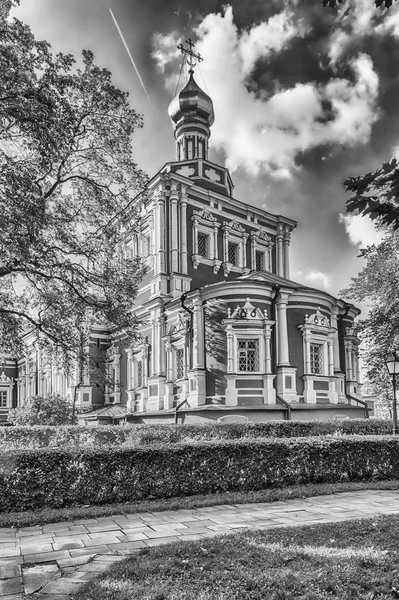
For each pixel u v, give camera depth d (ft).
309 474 40.32
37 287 59.77
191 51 130.00
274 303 87.92
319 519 29.53
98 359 65.41
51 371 132.57
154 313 100.78
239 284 85.66
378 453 42.98
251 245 117.60
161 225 103.14
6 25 45.70
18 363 170.50
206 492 36.65
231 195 125.59
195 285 104.42
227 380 82.07
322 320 90.84
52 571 21.25
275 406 80.94
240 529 27.32
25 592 19.01
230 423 65.16
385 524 26.21
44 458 33.17
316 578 18.67
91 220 59.82
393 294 68.33
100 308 61.26
